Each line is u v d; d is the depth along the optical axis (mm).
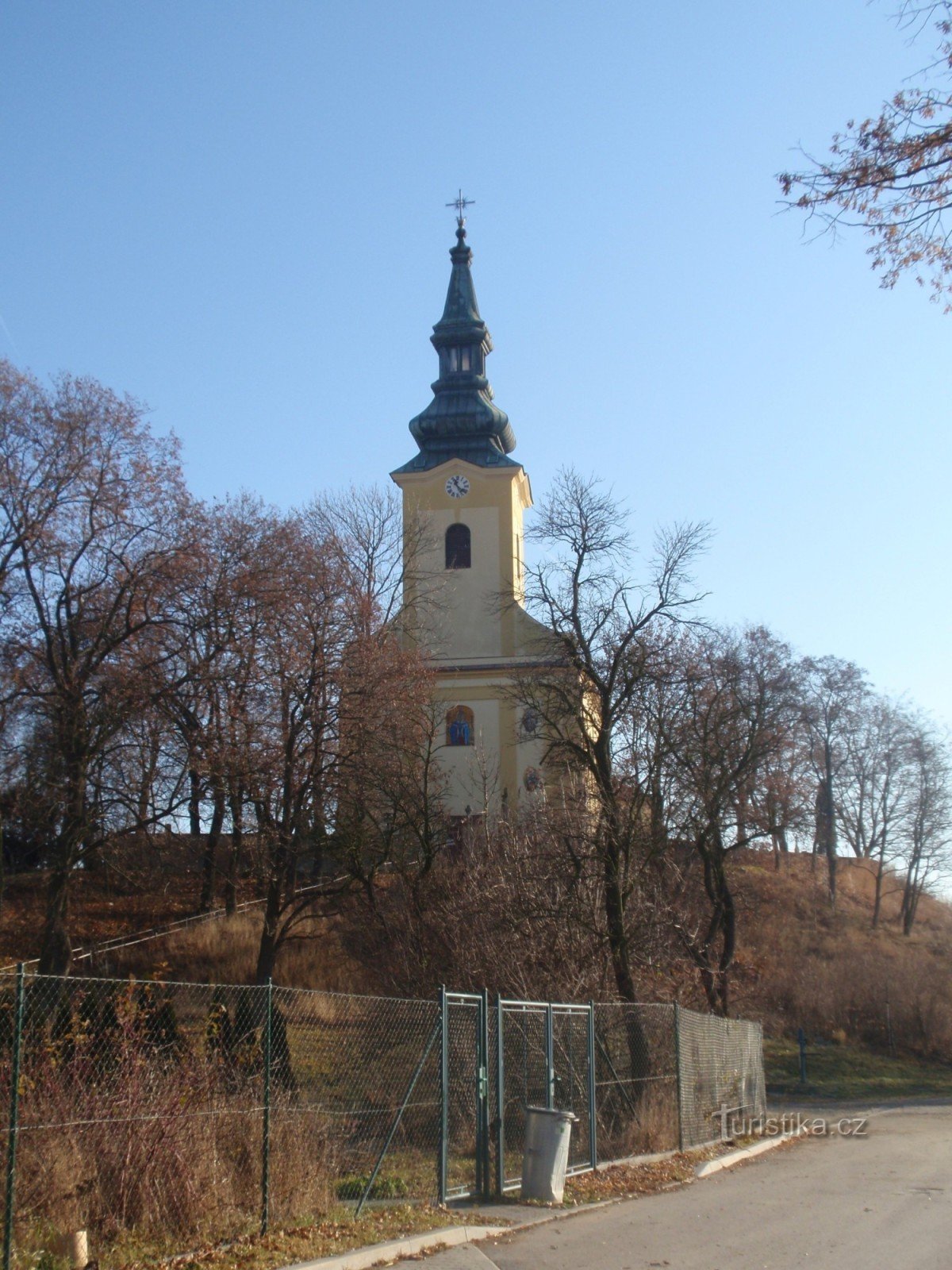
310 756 32312
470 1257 10422
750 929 45719
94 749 29719
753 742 31016
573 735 25969
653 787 26656
